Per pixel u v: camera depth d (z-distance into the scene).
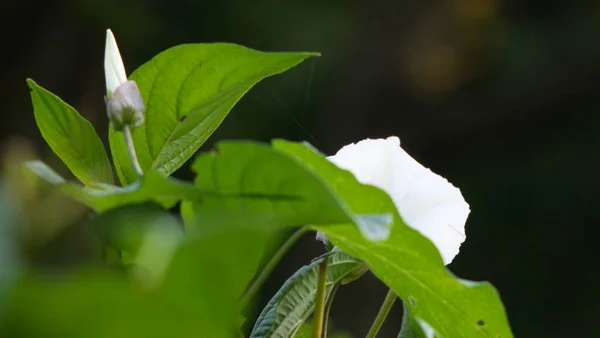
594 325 3.67
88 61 3.86
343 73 3.90
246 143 0.74
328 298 0.85
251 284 0.82
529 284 3.77
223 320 0.67
